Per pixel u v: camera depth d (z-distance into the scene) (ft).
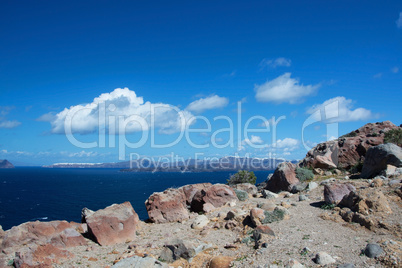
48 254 40.83
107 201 246.88
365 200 45.24
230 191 72.13
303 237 39.73
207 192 72.13
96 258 42.63
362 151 92.48
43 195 313.53
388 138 88.38
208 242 45.62
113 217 52.08
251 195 80.12
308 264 31.48
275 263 32.86
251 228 48.65
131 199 253.03
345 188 54.54
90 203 238.68
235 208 61.93
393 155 67.36
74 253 44.80
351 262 30.50
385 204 43.27
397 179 57.31
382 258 29.86
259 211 50.75
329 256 31.55
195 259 39.63
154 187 382.22
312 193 67.92
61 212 201.46
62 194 319.27
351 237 37.88
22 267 37.17
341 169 91.81
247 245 41.91
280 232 42.98
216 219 57.93
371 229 39.29
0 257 42.11
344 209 47.83
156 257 41.45
